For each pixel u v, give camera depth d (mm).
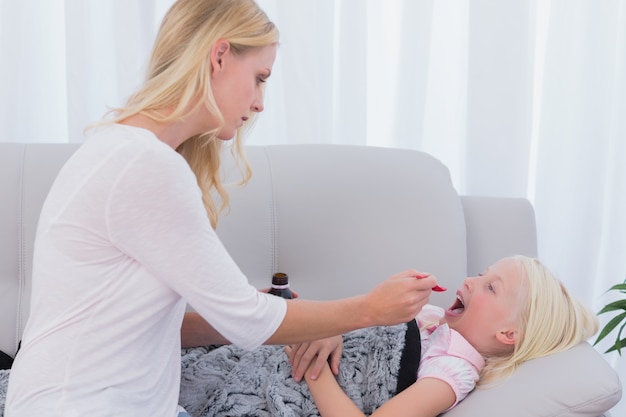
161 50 1024
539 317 1316
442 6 2092
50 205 958
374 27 2104
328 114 2096
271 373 1331
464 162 2115
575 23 2047
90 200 919
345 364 1316
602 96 2047
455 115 2150
